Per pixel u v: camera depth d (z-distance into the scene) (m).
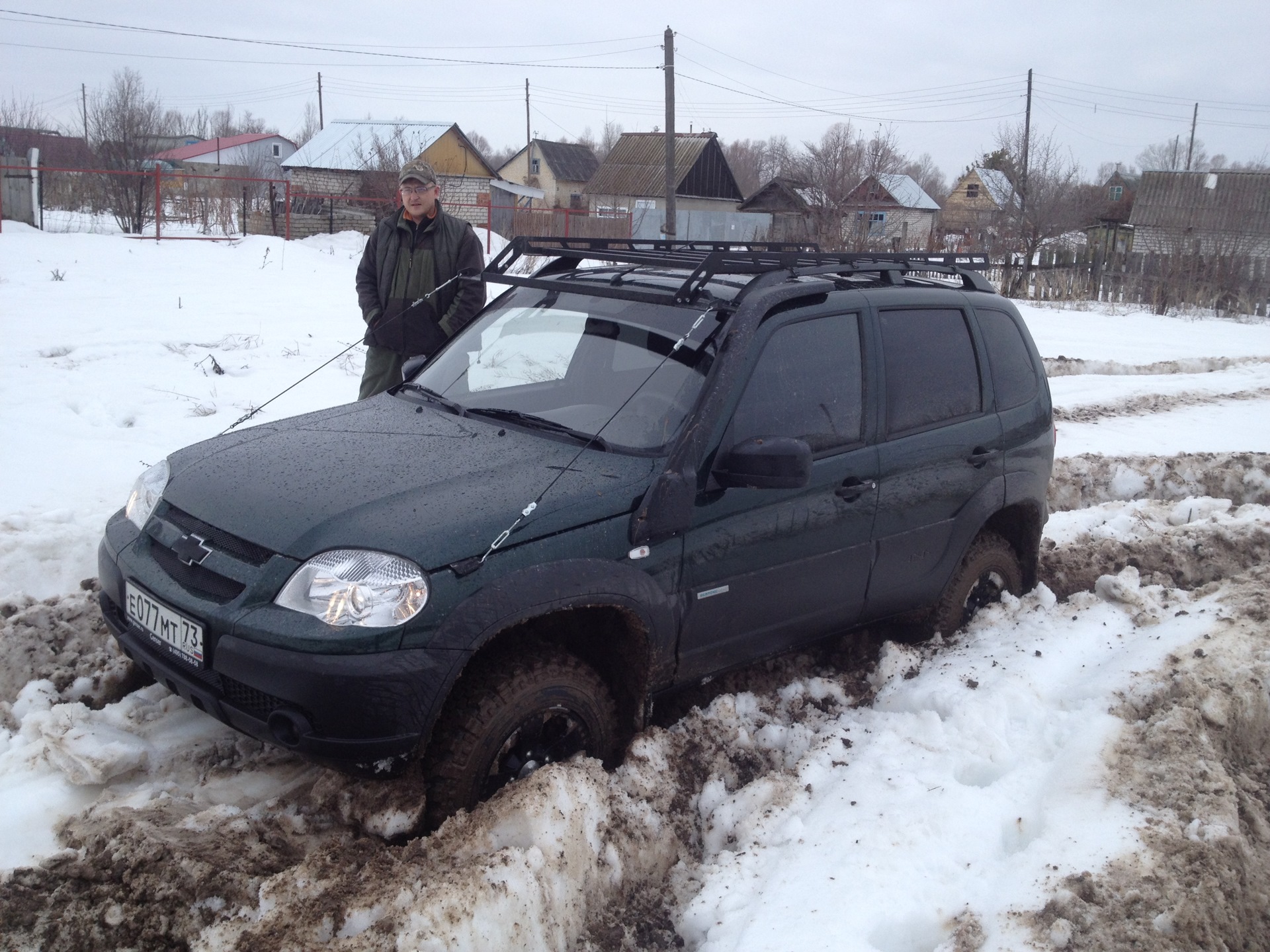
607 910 3.13
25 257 15.94
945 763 3.78
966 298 4.81
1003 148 36.06
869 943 2.87
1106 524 7.00
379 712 2.83
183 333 11.15
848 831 3.33
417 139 33.62
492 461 3.46
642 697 3.56
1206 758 3.85
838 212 33.19
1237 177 44.34
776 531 3.81
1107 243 44.62
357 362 10.51
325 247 22.72
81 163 32.62
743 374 3.70
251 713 2.95
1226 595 5.48
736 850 3.41
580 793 3.22
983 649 4.72
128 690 3.96
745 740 3.97
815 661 4.73
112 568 3.44
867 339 4.21
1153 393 12.77
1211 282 29.55
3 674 3.88
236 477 3.43
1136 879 3.15
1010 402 4.89
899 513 4.30
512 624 3.05
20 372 8.38
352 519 3.07
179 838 2.96
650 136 53.81
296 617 2.89
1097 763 3.82
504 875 2.82
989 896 3.11
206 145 65.25
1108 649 4.86
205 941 2.62
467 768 3.06
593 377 3.95
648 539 3.40
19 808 3.13
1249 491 8.70
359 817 3.15
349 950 2.59
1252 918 3.19
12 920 2.66
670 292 4.00
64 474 5.99
